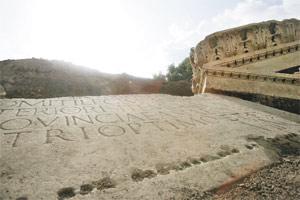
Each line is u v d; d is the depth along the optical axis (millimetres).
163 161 2242
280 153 2689
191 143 2771
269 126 3816
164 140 2820
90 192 1688
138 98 5871
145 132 3088
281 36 7355
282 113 5172
